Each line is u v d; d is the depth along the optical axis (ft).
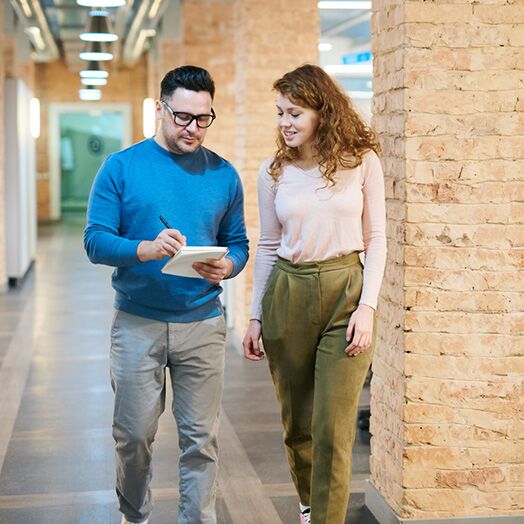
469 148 12.39
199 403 11.07
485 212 12.47
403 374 12.62
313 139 10.57
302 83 10.36
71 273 43.98
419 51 12.23
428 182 12.39
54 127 77.15
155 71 60.75
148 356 10.85
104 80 60.23
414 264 12.46
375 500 13.74
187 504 11.11
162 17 49.21
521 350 12.66
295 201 10.55
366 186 10.64
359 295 10.59
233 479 15.28
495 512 12.87
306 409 11.25
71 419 19.01
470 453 12.75
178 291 10.69
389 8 12.80
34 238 48.49
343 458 10.63
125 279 10.77
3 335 28.22
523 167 12.46
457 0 12.21
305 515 11.76
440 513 12.80
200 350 10.97
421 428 12.66
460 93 12.31
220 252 9.80
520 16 12.28
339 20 37.06
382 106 13.21
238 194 11.29
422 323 12.54
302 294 10.60
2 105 37.29
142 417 10.94
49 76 76.79
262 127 25.63
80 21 47.73
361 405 19.44
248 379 22.50
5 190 38.83
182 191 10.77
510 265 12.55
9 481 15.23
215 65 36.99
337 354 10.52
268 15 25.41
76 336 28.12
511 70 12.34
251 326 11.23
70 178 91.15
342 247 10.57
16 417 19.15
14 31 42.96
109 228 10.65
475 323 12.59
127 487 11.41
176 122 10.39
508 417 12.74
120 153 10.80
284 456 16.48
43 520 13.52
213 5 36.83
